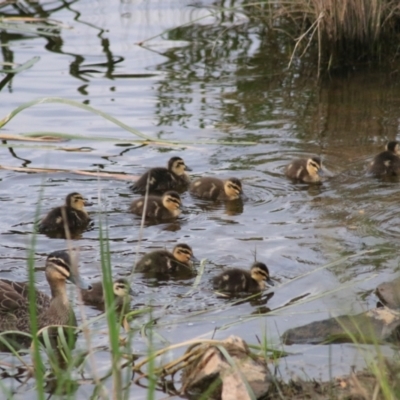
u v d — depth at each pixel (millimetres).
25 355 11016
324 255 13523
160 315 11812
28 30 22000
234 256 13680
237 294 12469
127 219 15320
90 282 12820
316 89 21172
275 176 17031
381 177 16812
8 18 23156
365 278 12570
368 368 9531
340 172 17047
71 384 9406
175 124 19062
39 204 8438
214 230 14781
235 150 18047
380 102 20391
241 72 22172
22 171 16891
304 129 18984
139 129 18797
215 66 22531
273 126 19094
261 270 12609
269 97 20688
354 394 9094
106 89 20984
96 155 17875
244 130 18859
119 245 14258
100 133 18688
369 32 22062
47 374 10156
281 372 9977
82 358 10672
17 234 14617
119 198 16156
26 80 21406
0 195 16062
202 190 16312
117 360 8258
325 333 10805
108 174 16891
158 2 26906
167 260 13234
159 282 12914
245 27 24922
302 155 17812
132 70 22172
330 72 22062
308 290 12430
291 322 11422
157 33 24516
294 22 22891
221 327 11203
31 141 18406
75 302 12469
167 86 21250
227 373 9547
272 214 15406
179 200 15383
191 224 15078
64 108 19938
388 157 16984
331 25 21922
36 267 13508
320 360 10234
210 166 17531
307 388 9352
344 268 12953
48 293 12805
